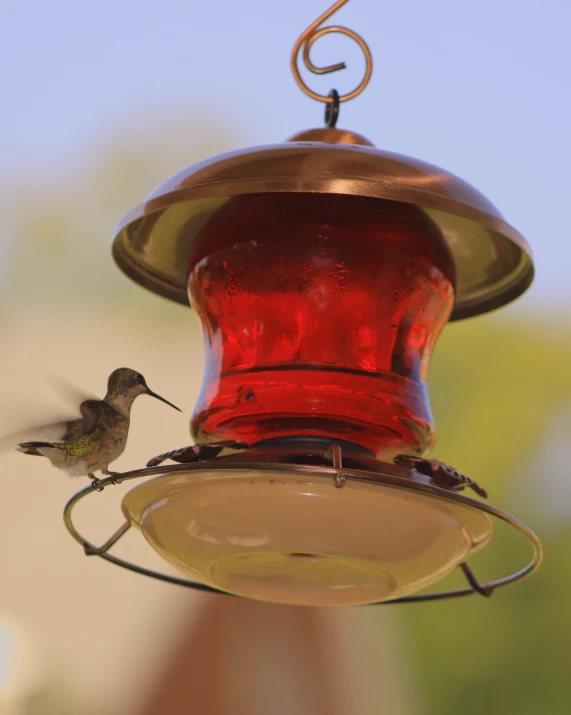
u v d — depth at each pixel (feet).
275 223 22.44
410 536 20.88
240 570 22.33
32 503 58.08
